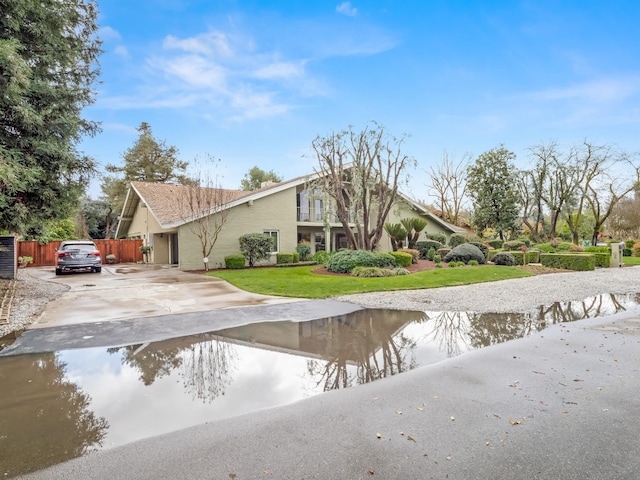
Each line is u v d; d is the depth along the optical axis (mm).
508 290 11016
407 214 23859
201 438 2967
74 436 3027
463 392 3799
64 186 10305
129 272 16531
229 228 18000
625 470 2469
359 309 8375
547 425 3080
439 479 2387
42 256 22625
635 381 4047
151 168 35344
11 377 4355
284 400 3689
